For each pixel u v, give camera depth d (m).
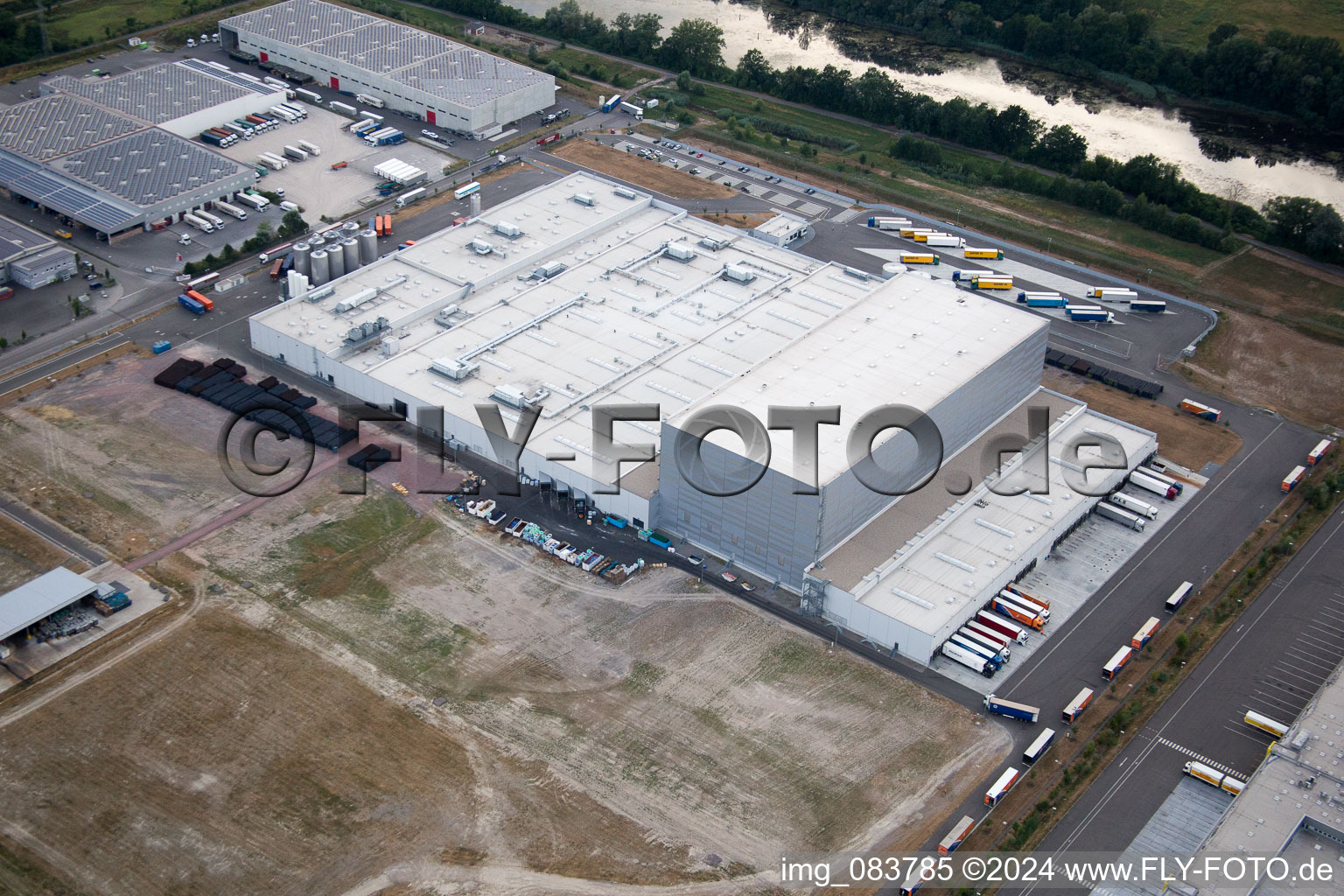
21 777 176.75
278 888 163.00
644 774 180.88
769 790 179.12
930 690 197.00
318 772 179.12
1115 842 173.38
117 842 168.38
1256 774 173.62
